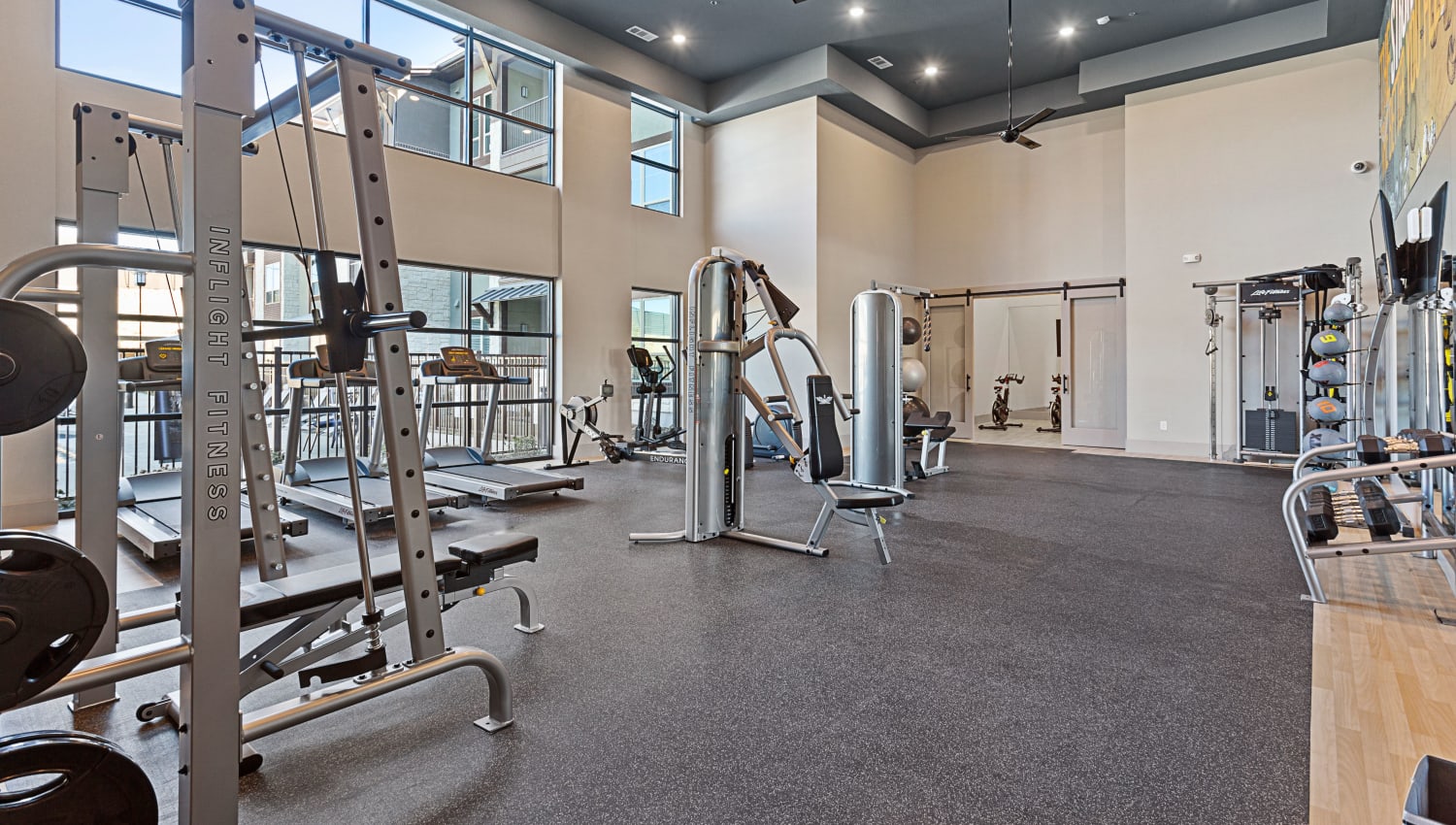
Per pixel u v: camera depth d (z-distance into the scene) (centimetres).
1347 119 727
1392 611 294
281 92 181
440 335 733
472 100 729
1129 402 866
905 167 1056
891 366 562
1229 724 202
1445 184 336
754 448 851
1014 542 422
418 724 203
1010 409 1414
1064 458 820
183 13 140
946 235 1054
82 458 200
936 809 163
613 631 276
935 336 1072
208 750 136
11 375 111
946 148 1050
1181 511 512
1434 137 386
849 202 938
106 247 123
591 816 161
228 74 138
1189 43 789
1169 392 838
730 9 740
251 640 275
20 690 109
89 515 201
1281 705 213
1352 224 726
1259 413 751
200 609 134
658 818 160
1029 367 1421
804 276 888
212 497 135
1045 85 932
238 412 138
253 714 158
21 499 458
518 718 206
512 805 165
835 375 909
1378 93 707
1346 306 607
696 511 420
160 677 235
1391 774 175
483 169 726
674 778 176
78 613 112
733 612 298
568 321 798
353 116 170
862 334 571
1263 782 172
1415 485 579
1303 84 751
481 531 450
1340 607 301
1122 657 250
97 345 203
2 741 107
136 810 118
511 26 709
